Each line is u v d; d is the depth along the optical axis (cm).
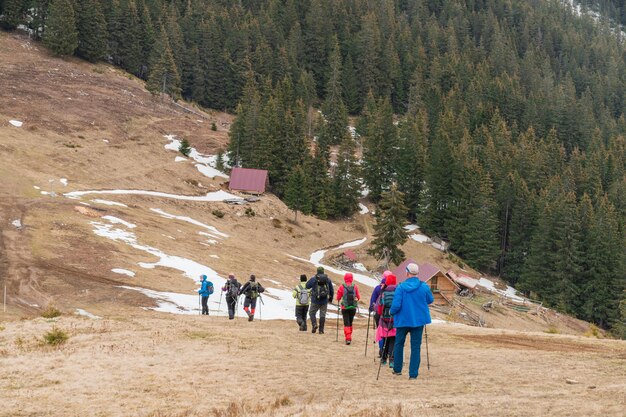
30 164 7375
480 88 15038
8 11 13512
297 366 1337
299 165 9319
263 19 17288
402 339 1214
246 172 9444
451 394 1029
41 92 10612
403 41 17762
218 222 7619
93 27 13625
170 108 12619
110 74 13350
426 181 9956
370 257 8162
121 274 4072
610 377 1144
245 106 11406
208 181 9162
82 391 1109
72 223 5309
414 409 870
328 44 17175
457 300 7031
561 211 8562
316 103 15725
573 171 11106
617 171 11469
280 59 15562
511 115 14688
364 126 13250
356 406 913
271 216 8506
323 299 2022
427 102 14462
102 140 9262
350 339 1744
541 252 8550
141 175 8375
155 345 1606
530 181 10800
